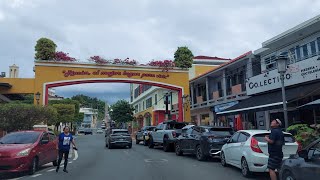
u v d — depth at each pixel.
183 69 34.22
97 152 23.11
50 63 30.52
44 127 23.98
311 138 12.25
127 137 27.12
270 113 24.02
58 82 30.47
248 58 26.48
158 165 14.97
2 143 13.42
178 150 19.75
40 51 30.36
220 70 31.06
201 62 44.47
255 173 12.20
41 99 29.88
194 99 39.41
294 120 21.48
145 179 11.12
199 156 16.72
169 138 22.33
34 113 23.98
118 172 12.90
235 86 28.42
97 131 92.88
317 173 6.96
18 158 11.96
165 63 33.44
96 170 13.63
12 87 31.31
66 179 11.41
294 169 7.82
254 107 19.02
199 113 37.94
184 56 34.22
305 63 18.67
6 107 23.30
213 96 33.00
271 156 9.23
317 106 13.66
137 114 68.50
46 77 30.30
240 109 20.38
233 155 12.86
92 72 31.48
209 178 11.30
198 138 16.86
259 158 11.02
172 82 33.78
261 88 22.70
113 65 32.12
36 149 13.09
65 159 13.43
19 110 23.42
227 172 12.68
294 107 20.27
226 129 16.66
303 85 19.27
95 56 31.69
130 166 14.74
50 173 12.98
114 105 69.06
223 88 31.14
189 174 12.17
